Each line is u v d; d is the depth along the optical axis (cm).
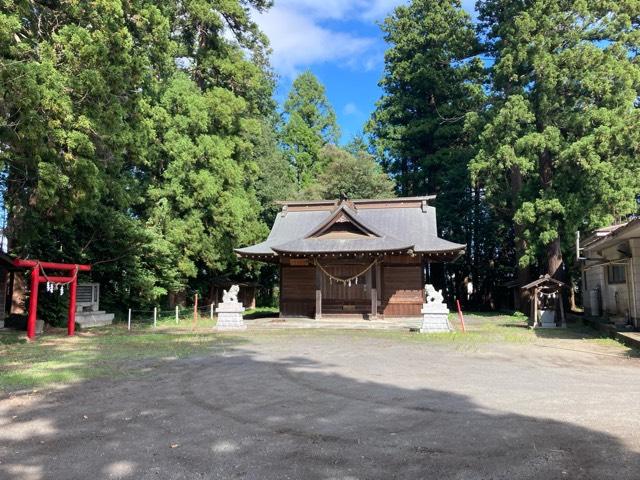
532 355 1038
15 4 1156
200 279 2988
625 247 1540
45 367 859
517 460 398
